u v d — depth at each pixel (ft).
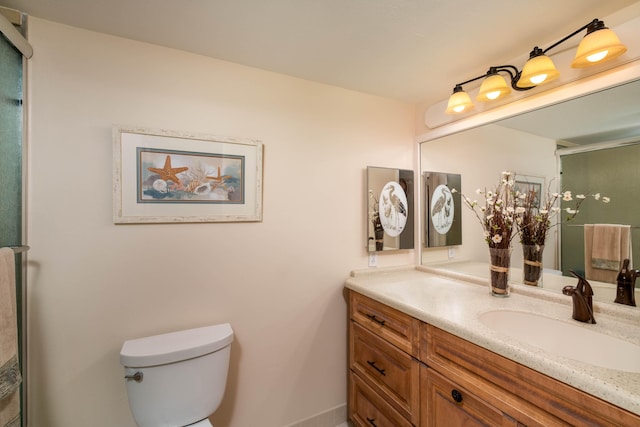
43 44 3.81
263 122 5.15
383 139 6.41
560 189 4.33
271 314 5.24
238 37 4.20
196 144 4.60
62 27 3.90
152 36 4.18
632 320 3.59
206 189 4.67
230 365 4.92
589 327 3.49
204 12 3.65
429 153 6.48
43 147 3.82
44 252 3.83
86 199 4.02
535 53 3.92
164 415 3.86
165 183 4.41
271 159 5.22
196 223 4.66
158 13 3.67
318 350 5.68
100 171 4.09
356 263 6.09
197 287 4.67
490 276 4.74
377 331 4.86
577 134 4.10
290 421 5.43
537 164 4.57
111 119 4.14
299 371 5.50
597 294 3.98
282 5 3.51
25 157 3.71
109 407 4.15
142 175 4.28
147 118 4.34
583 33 3.94
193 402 4.00
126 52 4.23
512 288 4.83
